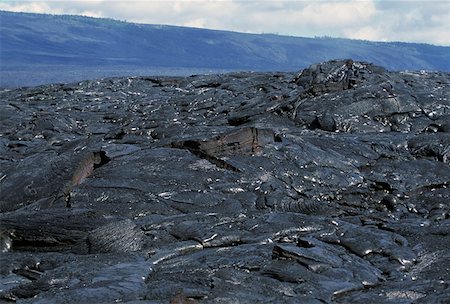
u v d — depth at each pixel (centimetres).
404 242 1008
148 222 1116
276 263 895
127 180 1360
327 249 948
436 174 1498
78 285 810
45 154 1661
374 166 1555
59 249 1068
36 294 806
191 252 993
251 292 787
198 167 1438
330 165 1523
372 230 1070
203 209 1243
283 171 1452
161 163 1456
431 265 912
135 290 786
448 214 1268
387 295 788
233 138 1509
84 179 1391
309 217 1127
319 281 828
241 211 1232
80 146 1741
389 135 1823
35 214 1180
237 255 937
